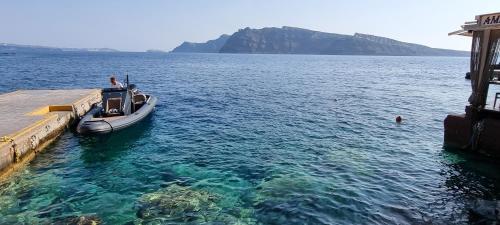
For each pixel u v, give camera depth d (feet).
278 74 217.15
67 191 38.55
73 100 72.18
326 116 78.28
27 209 34.42
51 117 56.29
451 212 34.17
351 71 262.88
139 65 313.12
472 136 49.70
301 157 49.39
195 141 57.36
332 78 190.29
